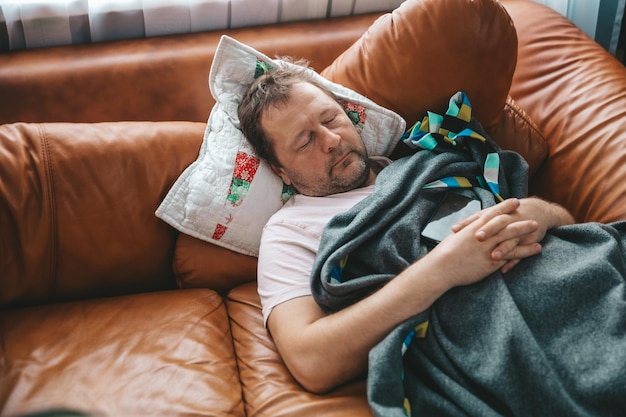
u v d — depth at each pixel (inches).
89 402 44.2
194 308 53.9
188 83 66.9
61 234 53.9
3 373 46.5
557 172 59.7
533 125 61.4
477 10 55.8
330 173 55.4
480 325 43.0
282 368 48.1
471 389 41.8
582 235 47.2
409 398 42.9
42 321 51.9
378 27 60.1
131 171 56.3
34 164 54.0
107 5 69.3
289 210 55.8
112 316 52.5
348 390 45.3
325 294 47.0
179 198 56.5
